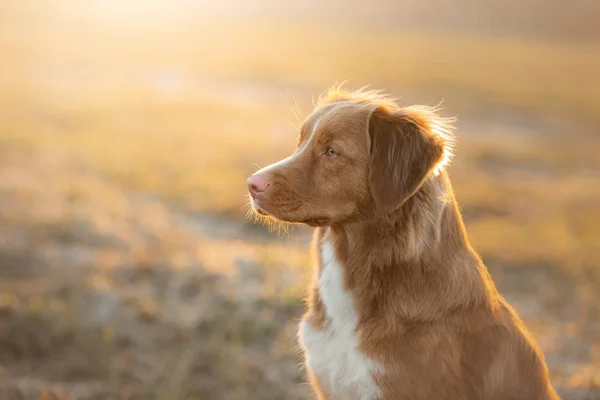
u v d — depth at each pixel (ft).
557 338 30.01
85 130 76.07
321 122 16.39
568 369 26.21
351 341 15.35
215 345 25.89
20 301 28.32
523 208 54.13
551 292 35.78
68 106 91.25
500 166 74.54
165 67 146.00
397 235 15.12
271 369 25.34
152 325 27.55
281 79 139.13
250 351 26.71
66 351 25.71
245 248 37.37
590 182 68.80
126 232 38.52
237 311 28.76
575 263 40.04
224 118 93.09
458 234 15.57
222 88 125.70
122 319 27.73
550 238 45.09
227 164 63.31
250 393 24.02
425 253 15.02
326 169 15.97
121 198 46.24
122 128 79.56
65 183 47.80
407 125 15.47
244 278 32.53
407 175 15.01
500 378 15.06
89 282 30.12
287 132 85.25
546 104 126.31
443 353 14.70
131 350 26.14
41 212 39.45
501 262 39.65
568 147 89.56
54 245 35.35
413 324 14.84
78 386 23.80
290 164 16.26
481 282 15.49
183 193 50.93
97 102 97.14
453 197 15.87
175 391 23.47
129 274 31.86
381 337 14.94
